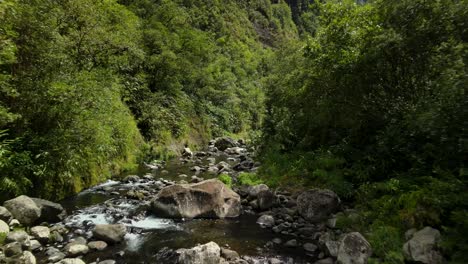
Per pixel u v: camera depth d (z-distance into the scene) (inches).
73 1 585.6
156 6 1454.2
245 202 490.6
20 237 305.3
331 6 533.6
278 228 388.8
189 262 287.7
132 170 729.0
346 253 287.9
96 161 586.9
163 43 1139.3
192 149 1122.0
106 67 785.6
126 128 738.8
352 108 498.6
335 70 484.4
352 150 534.6
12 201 357.4
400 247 282.0
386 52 419.8
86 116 474.0
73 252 311.0
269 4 4544.8
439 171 313.4
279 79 828.6
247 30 3545.8
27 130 420.8
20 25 400.2
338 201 424.2
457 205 274.8
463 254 233.5
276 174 602.2
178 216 425.1
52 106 433.7
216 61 1926.7
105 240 346.3
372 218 352.2
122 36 832.9
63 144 437.4
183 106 1187.3
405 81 444.1
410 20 400.2
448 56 315.9
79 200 485.1
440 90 300.7
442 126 286.5
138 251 329.1
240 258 312.8
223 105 1649.9
